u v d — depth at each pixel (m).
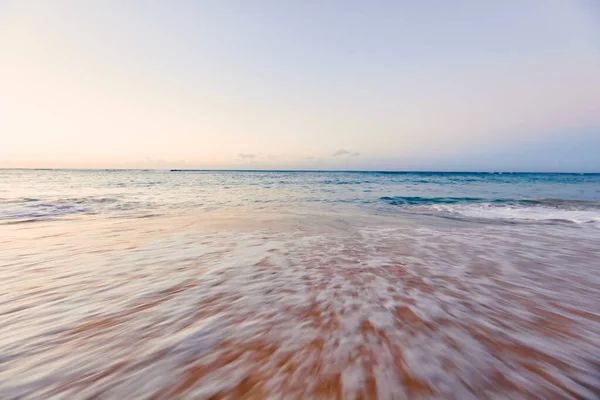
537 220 9.12
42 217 9.05
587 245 5.76
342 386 1.75
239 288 3.35
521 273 3.99
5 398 1.66
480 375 1.87
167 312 2.73
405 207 12.64
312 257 4.77
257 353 2.08
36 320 2.56
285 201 15.02
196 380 1.80
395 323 2.54
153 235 6.46
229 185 29.92
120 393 1.70
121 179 40.75
